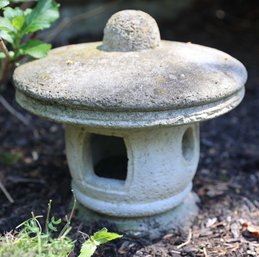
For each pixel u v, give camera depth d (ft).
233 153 4.01
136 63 2.71
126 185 2.89
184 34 6.64
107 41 2.87
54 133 4.36
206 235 3.06
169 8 7.07
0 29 2.87
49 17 3.00
